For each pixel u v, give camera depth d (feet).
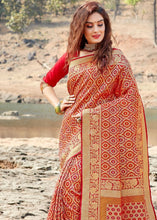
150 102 134.10
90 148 9.88
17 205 15.56
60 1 244.63
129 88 9.97
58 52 210.59
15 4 240.12
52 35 225.97
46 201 16.37
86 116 9.89
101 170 9.80
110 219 9.67
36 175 22.08
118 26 220.02
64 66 10.88
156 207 15.62
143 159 10.21
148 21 225.76
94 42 10.16
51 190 18.35
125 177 9.91
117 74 9.96
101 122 9.86
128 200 9.88
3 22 247.09
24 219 14.01
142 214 9.87
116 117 9.86
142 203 9.91
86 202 9.73
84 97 10.07
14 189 18.30
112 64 9.96
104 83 9.96
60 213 9.90
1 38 225.76
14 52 211.41
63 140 10.55
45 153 30.40
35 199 16.55
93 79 9.96
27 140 43.11
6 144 37.76
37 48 214.69
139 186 9.91
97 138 9.87
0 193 17.49
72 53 10.44
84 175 9.80
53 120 96.37
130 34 207.82
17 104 140.36
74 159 9.97
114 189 9.74
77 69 10.19
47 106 133.80
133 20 227.81
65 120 10.45
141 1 249.34
